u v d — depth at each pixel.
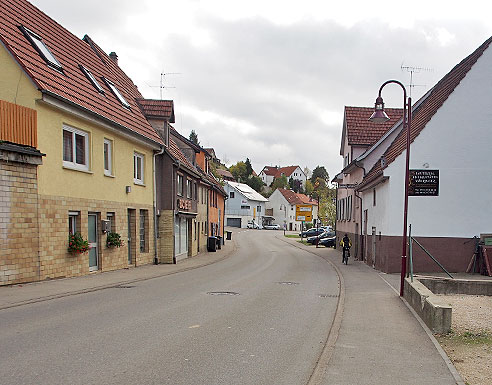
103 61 24.66
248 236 68.31
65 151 15.05
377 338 8.20
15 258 12.38
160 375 5.75
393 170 20.05
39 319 8.68
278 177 159.75
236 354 6.92
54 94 13.55
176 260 24.62
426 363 6.69
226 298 12.37
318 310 11.12
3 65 13.30
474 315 11.05
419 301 10.34
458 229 19.86
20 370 5.67
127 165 19.64
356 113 32.75
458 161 19.94
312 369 6.38
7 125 12.07
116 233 18.17
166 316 9.51
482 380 5.97
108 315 9.34
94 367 5.92
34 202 13.05
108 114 17.72
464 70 20.59
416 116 24.69
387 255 20.20
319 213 75.25
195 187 32.16
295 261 28.20
